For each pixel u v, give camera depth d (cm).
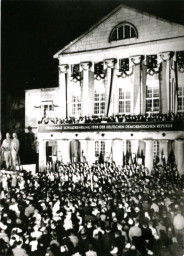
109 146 2689
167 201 1772
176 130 2409
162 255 1316
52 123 2953
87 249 1246
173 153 2414
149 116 2655
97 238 1275
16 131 3075
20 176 2705
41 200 1855
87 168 2689
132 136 2591
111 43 2859
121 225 1398
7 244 1401
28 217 1630
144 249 1297
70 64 3062
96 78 2953
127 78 2806
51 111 3119
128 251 1248
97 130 2753
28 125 3098
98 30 2919
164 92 2627
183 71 2555
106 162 2681
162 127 2462
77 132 2845
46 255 1274
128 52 2786
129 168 2509
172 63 2583
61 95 3086
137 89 2747
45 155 2966
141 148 2567
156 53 2655
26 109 3130
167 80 2609
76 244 1266
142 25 2698
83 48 2995
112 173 2461
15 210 1825
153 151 2512
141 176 2373
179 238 1488
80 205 1662
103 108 2961
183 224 1520
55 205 1752
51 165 2917
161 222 1461
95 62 2953
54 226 1409
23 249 1289
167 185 2064
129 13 2756
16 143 2947
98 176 2502
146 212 1579
